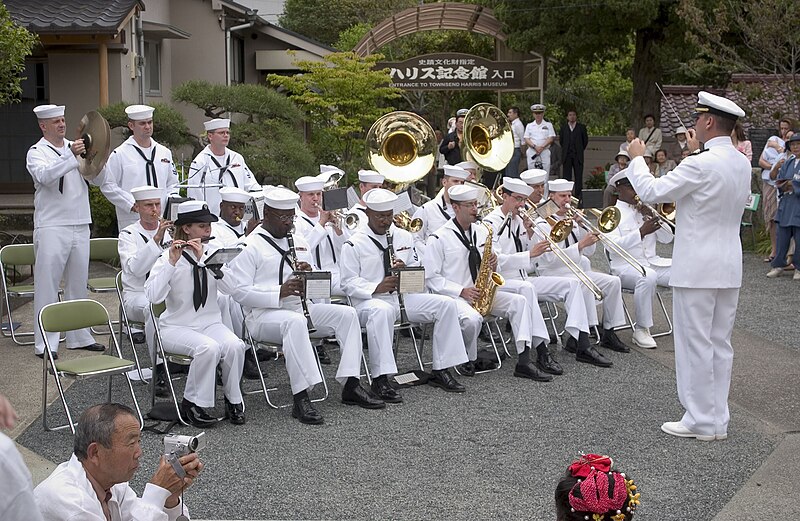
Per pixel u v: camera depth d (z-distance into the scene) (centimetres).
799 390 814
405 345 995
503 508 565
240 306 861
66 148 894
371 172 1034
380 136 1085
